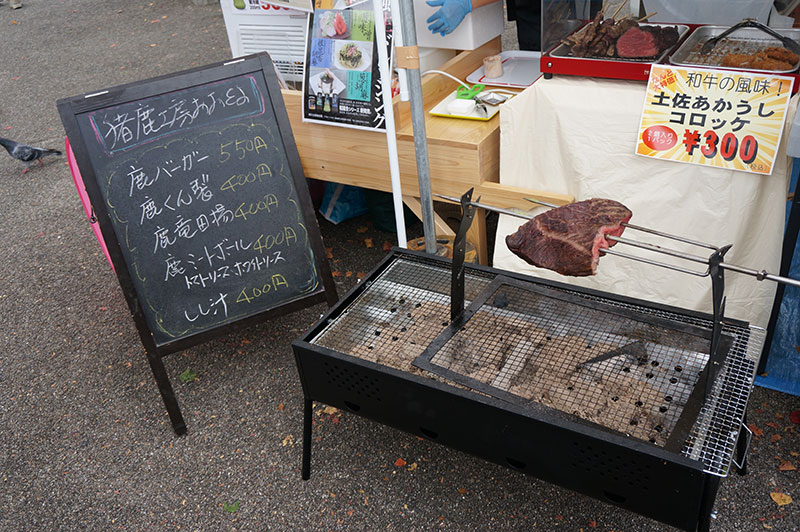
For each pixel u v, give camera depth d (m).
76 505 2.70
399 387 2.17
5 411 3.22
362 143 3.39
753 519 2.33
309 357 2.33
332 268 3.91
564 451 1.94
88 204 3.22
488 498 2.52
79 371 3.43
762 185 2.55
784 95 2.36
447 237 3.43
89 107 2.69
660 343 2.22
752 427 2.66
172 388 3.16
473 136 3.13
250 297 3.01
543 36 2.96
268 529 2.51
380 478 2.65
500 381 2.17
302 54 3.74
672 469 1.75
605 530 2.35
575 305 2.41
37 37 8.88
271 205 2.95
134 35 8.46
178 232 2.84
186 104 2.81
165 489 2.72
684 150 2.63
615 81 2.85
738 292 2.76
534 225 2.12
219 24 8.44
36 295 4.05
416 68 2.74
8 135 6.17
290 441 2.88
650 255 2.89
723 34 2.75
